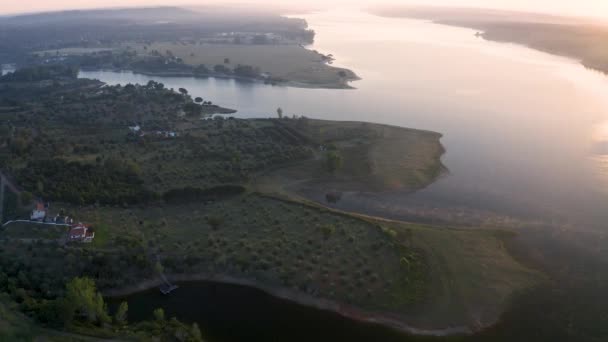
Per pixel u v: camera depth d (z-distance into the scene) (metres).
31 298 113.38
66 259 130.12
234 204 166.00
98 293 110.94
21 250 133.50
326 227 141.88
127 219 154.62
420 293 121.00
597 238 149.00
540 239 149.00
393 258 132.25
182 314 119.31
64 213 153.25
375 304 118.62
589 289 126.06
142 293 126.81
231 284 129.50
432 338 110.94
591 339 110.12
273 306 122.00
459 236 147.50
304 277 126.88
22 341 94.19
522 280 128.88
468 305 118.94
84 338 100.75
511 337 110.88
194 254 135.88
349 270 128.75
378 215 165.88
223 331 113.44
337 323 115.94
